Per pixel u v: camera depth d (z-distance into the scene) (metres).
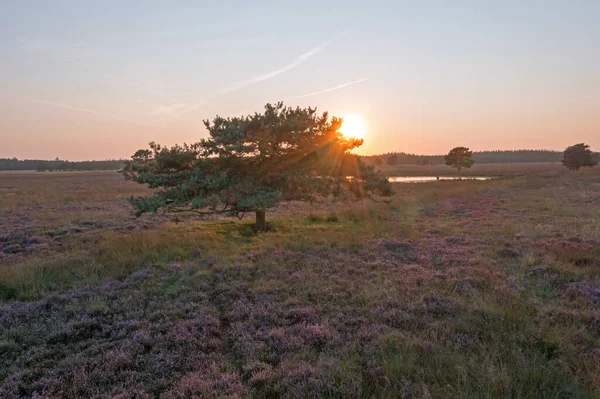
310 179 12.59
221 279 8.03
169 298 7.03
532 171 83.88
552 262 8.59
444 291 6.89
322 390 3.91
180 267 8.87
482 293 6.79
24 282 7.77
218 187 11.59
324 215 17.59
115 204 25.73
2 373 4.55
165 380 4.28
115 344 5.26
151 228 14.76
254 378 4.20
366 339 5.10
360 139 13.45
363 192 13.59
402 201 24.20
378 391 3.94
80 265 9.11
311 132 12.65
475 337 5.07
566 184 37.88
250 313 6.17
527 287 7.11
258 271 8.51
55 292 7.39
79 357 4.85
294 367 4.42
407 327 5.50
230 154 12.09
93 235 13.45
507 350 4.64
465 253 9.91
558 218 15.86
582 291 6.77
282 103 12.77
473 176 74.81
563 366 4.27
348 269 8.51
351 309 6.25
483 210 19.66
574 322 5.49
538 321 5.52
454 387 3.89
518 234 12.25
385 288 7.16
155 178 11.77
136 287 7.69
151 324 5.85
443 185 42.72
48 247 11.76
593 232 12.30
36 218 18.36
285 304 6.53
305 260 9.33
